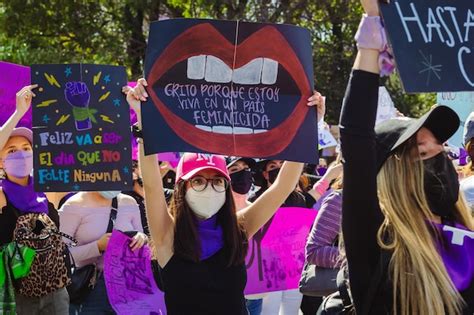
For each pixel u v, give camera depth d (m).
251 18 21.08
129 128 4.50
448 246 2.54
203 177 3.92
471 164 4.71
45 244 5.03
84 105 4.49
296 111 3.66
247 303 5.93
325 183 6.91
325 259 4.66
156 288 5.30
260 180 6.41
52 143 4.48
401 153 2.60
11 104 5.46
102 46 22.56
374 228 2.51
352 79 2.46
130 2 21.66
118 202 5.59
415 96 22.44
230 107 3.66
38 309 5.05
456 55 2.41
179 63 3.65
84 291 5.35
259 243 5.77
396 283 2.46
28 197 5.04
